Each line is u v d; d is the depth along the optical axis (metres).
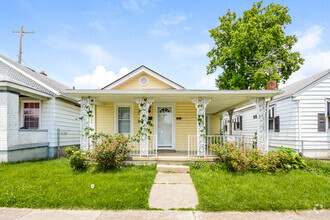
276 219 3.11
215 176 5.18
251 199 3.71
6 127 6.74
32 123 9.13
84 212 3.30
